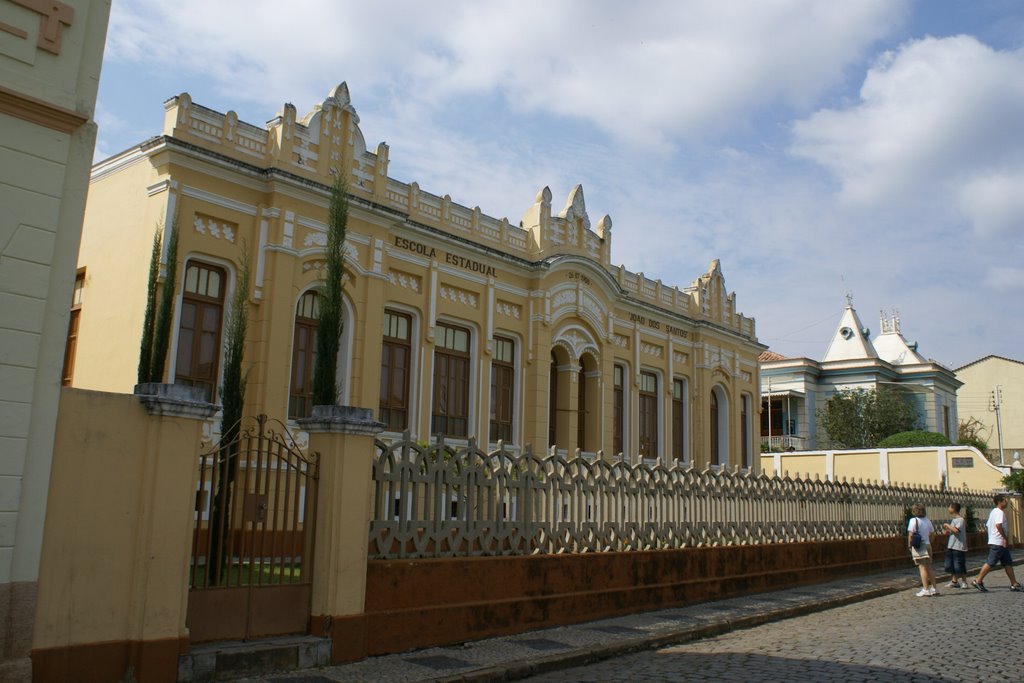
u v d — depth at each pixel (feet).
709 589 47.34
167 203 50.52
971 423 197.36
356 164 60.90
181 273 51.03
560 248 79.41
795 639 37.14
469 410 70.44
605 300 83.87
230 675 26.20
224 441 36.58
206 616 26.91
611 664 31.81
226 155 53.47
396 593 31.48
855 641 36.29
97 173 57.11
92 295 55.16
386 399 63.72
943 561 80.64
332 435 30.35
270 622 28.48
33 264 23.70
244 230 54.29
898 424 149.79
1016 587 59.00
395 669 28.50
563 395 79.56
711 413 101.60
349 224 59.21
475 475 35.42
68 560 23.30
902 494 76.13
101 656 23.59
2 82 23.56
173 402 25.40
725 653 33.63
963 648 34.37
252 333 53.98
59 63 24.90
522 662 30.01
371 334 59.72
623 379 87.61
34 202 23.95
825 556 60.18
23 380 23.03
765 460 129.90
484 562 34.94
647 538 44.45
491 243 73.67
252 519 28.45
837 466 122.62
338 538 29.66
